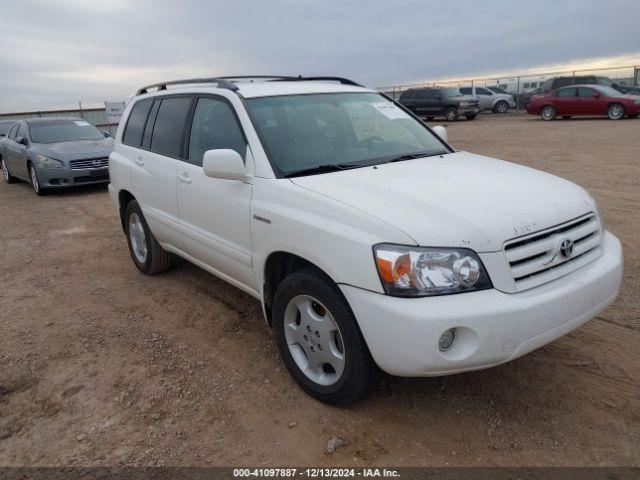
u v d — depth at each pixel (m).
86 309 4.98
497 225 2.79
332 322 3.10
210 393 3.50
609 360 3.61
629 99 21.80
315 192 3.21
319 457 2.86
